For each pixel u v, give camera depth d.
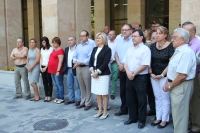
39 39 14.91
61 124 4.76
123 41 5.16
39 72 6.73
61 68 6.24
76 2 7.82
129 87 4.55
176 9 9.87
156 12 11.03
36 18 14.70
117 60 5.18
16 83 7.05
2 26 10.05
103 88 4.91
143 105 4.43
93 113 5.43
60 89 6.39
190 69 3.46
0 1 9.93
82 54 5.58
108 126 4.59
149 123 4.69
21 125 4.78
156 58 4.36
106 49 4.91
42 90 7.31
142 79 4.38
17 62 6.90
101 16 11.95
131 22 10.92
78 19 7.91
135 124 4.65
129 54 4.49
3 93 7.77
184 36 3.41
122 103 5.21
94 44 6.18
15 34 10.46
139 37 4.33
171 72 3.56
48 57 6.51
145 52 4.27
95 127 4.55
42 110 5.77
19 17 10.59
